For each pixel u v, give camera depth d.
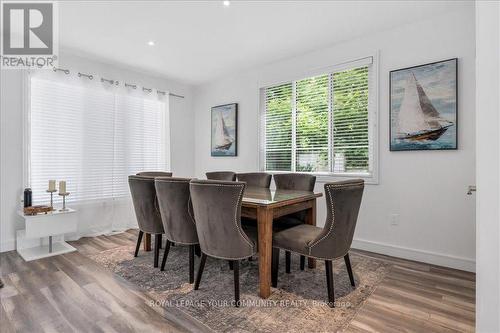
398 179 3.00
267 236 2.11
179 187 2.30
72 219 3.22
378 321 1.80
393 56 3.02
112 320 1.80
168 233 2.46
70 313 1.88
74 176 3.73
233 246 2.00
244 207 2.31
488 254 0.79
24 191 3.11
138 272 2.57
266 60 3.98
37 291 2.19
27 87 3.31
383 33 3.09
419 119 2.84
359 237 3.28
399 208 3.00
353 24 2.94
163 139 4.80
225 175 3.83
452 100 2.66
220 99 4.89
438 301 2.05
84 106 3.81
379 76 3.12
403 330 1.70
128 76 4.36
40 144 3.44
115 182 4.14
